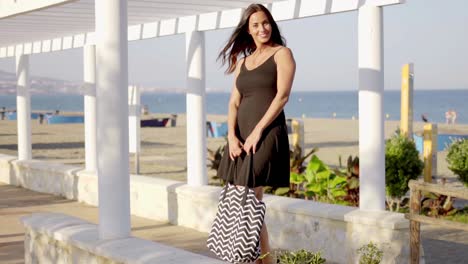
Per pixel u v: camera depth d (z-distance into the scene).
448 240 7.86
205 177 9.07
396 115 89.56
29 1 6.77
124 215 5.58
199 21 8.79
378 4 6.57
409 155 9.50
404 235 6.22
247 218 4.05
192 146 9.01
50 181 12.21
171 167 17.09
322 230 6.89
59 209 10.52
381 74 6.72
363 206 6.79
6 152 21.88
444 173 15.23
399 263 6.21
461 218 9.32
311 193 9.61
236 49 4.41
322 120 48.59
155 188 9.31
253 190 4.12
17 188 13.10
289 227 7.30
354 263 6.53
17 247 7.75
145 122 40.72
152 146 24.47
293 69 4.14
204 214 8.47
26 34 11.26
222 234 4.15
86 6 8.20
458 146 10.05
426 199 9.68
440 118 86.19
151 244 5.25
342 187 9.48
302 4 7.37
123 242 5.35
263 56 4.23
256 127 4.08
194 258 4.68
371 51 6.69
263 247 4.29
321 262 4.11
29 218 6.60
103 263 5.22
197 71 8.92
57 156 20.34
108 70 5.46
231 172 4.18
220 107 132.38
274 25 4.24
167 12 8.57
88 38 11.16
